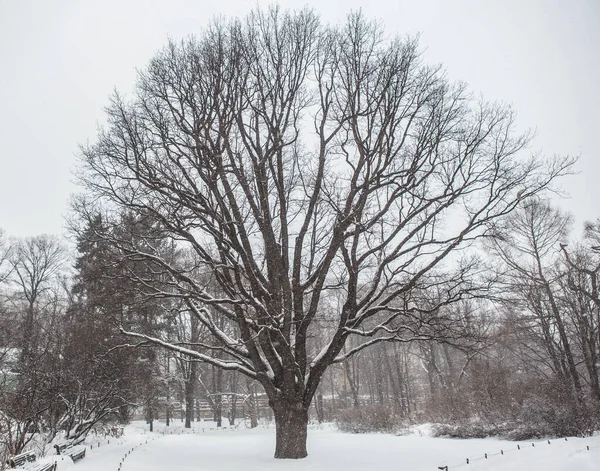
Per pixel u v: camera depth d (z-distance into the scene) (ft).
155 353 88.07
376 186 42.80
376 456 44.98
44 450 45.83
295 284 46.06
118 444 62.44
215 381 133.80
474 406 72.54
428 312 41.73
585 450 39.22
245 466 39.50
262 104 44.09
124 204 41.81
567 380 67.51
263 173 44.98
